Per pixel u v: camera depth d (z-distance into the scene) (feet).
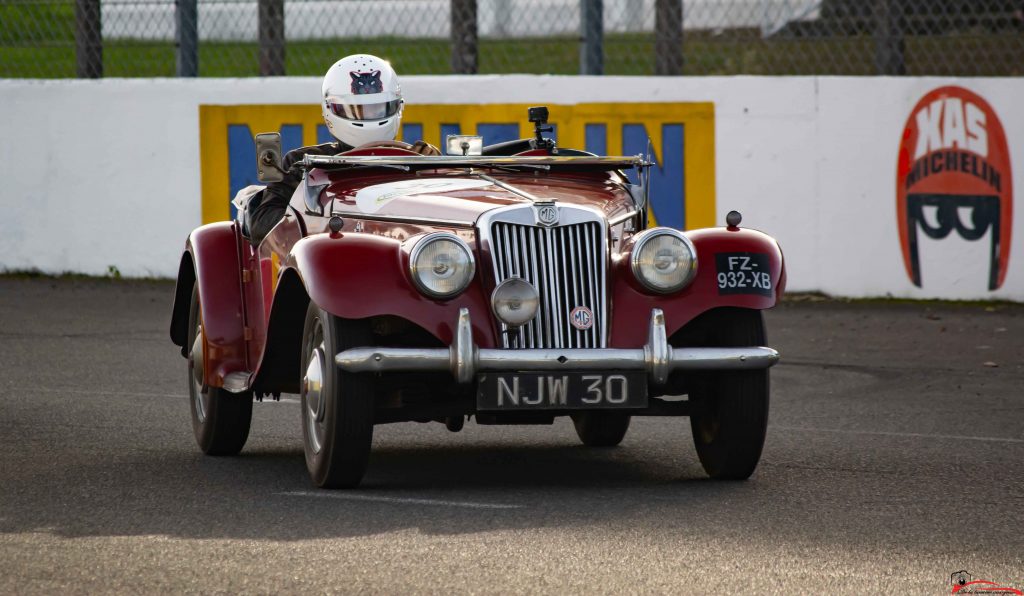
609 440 86.28
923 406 99.60
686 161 154.92
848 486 71.92
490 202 72.33
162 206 166.71
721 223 154.40
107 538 59.67
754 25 167.02
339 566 54.85
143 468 77.25
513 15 169.27
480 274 69.31
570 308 69.21
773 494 69.72
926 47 174.19
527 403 67.36
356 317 66.59
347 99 84.53
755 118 153.17
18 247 171.53
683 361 68.44
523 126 158.40
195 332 88.22
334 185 78.79
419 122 160.86
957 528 61.98
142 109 166.50
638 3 166.20
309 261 68.28
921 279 151.43
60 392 103.86
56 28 182.39
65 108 168.66
